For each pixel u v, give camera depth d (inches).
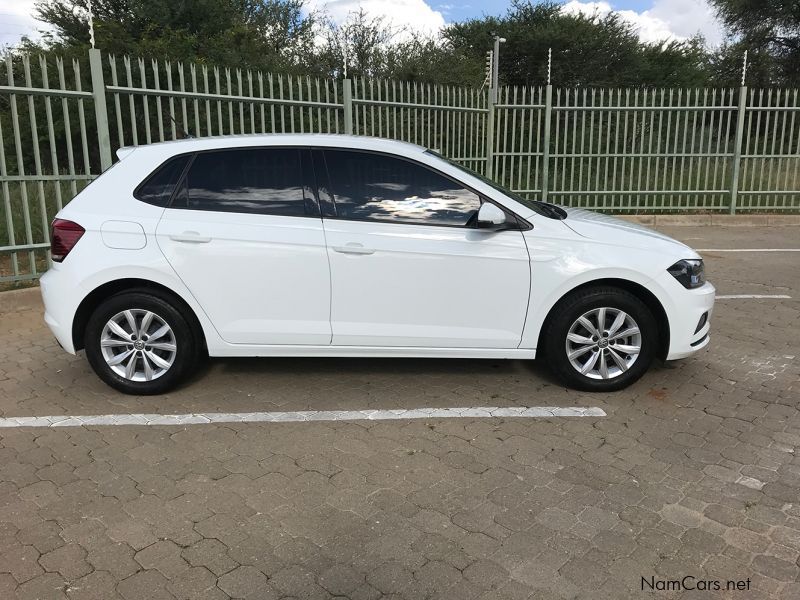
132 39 724.0
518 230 171.0
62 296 172.6
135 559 111.8
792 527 119.9
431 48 922.1
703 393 180.9
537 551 113.8
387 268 168.9
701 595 102.9
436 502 128.8
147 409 172.6
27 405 175.3
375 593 103.8
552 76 1015.0
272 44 983.0
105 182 175.6
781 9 1075.3
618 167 500.7
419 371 198.7
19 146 259.0
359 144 174.1
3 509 126.4
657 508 126.3
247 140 174.9
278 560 111.7
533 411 169.8
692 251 181.5
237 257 169.0
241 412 170.4
